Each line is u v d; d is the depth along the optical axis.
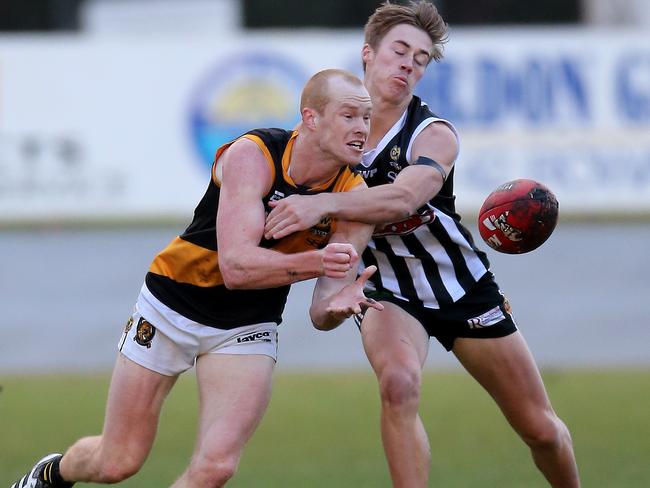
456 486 23.22
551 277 52.78
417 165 18.06
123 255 57.59
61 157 67.31
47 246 59.91
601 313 46.12
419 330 19.08
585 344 41.59
